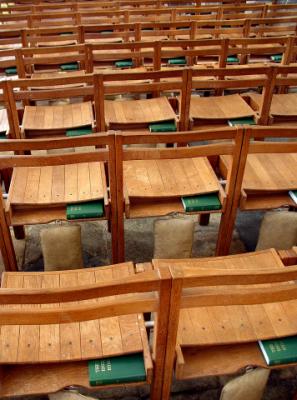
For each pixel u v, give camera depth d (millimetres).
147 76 2725
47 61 3299
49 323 1257
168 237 2266
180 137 1954
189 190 2238
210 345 1604
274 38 3449
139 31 4086
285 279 1294
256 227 2926
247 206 2270
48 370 1523
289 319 1666
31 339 1557
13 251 2250
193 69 2701
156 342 1417
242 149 2008
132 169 2396
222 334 1607
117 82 3549
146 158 1956
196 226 2908
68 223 2309
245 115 3016
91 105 3104
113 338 1565
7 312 1212
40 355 1509
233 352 1618
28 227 2861
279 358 1561
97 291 1210
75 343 1548
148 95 3869
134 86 2705
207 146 1970
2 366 1524
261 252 1947
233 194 2193
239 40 3404
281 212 2303
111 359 1523
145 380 1498
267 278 1274
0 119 3010
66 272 1825
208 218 2877
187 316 1669
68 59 3301
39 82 2633
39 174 2324
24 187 2225
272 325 1643
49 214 2170
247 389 1604
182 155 1964
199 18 4938
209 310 1691
